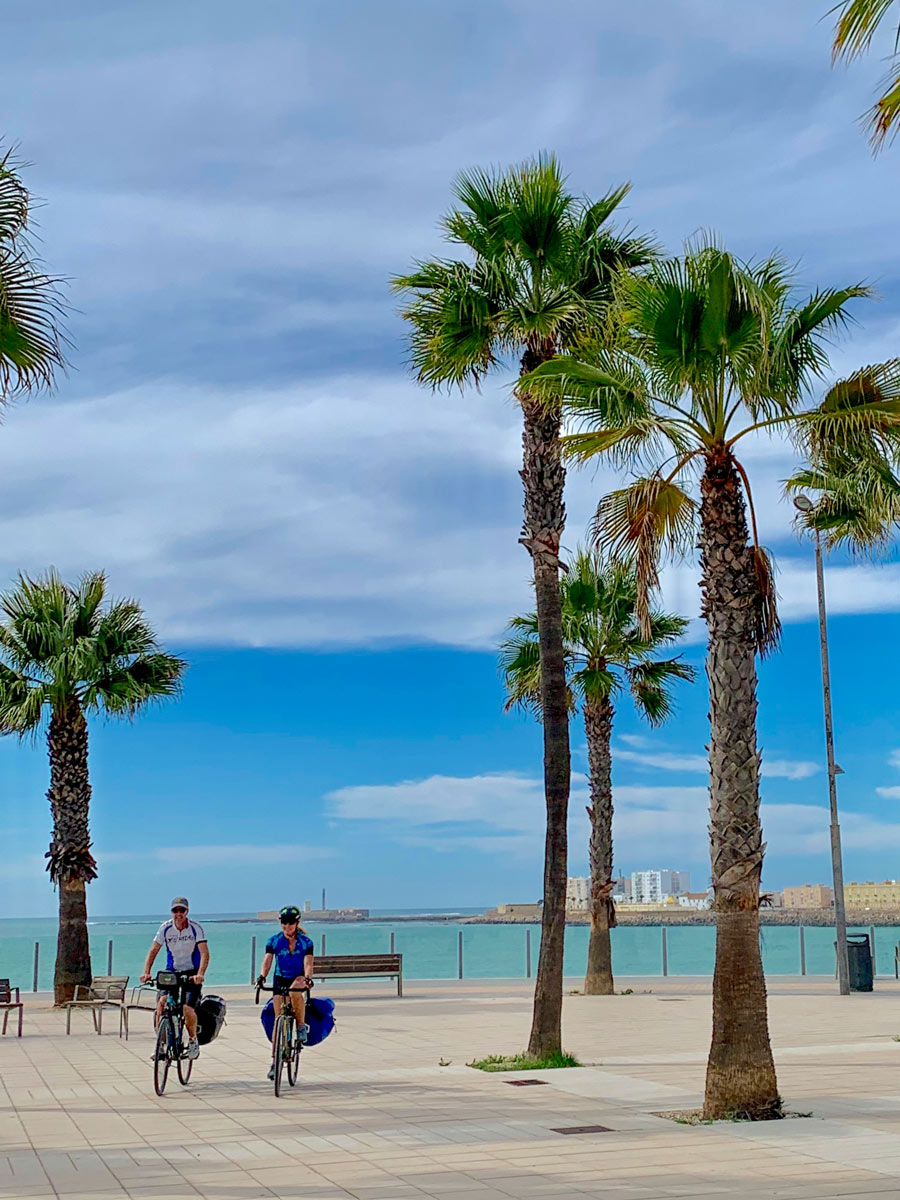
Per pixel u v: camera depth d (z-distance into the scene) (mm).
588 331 16078
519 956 60000
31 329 10680
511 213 15922
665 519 13508
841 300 12125
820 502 17531
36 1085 14555
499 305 16547
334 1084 14445
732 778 11805
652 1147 10328
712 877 11938
